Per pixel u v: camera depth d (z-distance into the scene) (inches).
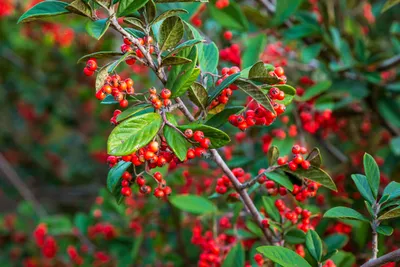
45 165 88.9
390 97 41.3
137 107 27.5
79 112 83.5
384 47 53.1
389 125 42.7
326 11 41.1
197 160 41.7
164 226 44.7
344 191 38.1
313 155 29.2
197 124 27.0
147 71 45.8
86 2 26.7
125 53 26.8
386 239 35.9
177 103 28.1
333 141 50.2
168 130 27.0
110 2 26.6
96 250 47.3
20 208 59.6
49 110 81.5
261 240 34.5
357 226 34.5
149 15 27.3
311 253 29.3
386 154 43.2
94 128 84.2
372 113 42.6
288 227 31.1
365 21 51.3
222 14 39.0
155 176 28.8
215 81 29.6
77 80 72.2
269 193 31.3
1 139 89.0
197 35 30.3
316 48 39.2
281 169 29.9
